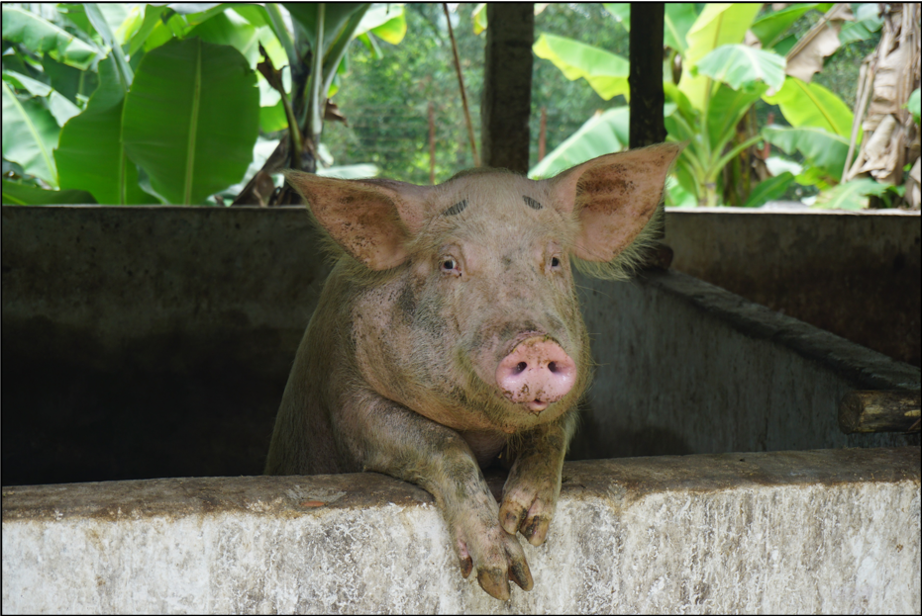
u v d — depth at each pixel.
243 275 5.75
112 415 5.73
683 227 6.42
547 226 2.27
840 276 6.68
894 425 2.50
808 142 10.80
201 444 5.85
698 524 2.07
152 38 9.56
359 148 19.17
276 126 10.30
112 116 7.43
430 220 2.31
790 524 2.13
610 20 20.31
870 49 16.23
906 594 2.24
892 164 9.45
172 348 5.75
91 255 5.57
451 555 1.98
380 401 2.38
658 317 4.78
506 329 1.94
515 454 2.33
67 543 1.79
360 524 1.91
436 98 20.11
